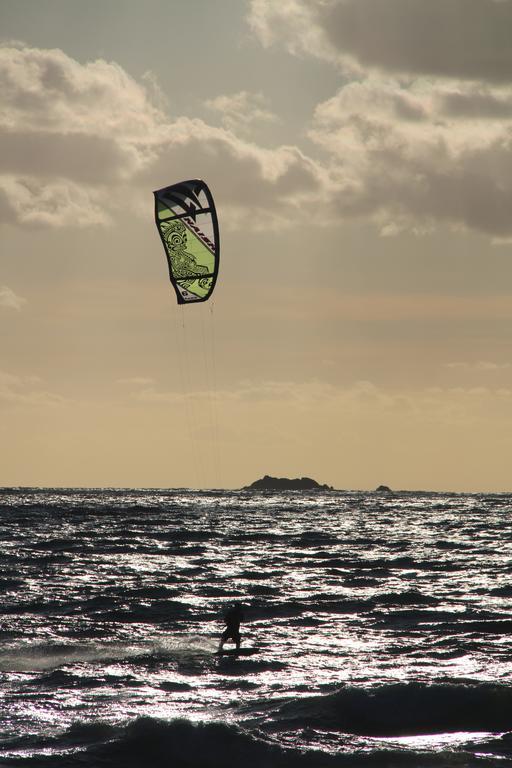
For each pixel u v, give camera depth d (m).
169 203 90.50
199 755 54.47
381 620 107.56
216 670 79.62
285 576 154.12
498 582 146.25
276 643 93.38
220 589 135.25
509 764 53.69
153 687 72.69
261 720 62.38
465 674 77.12
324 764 53.34
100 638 95.25
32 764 52.88
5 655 85.50
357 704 65.00
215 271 90.19
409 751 55.28
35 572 154.00
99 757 54.22
